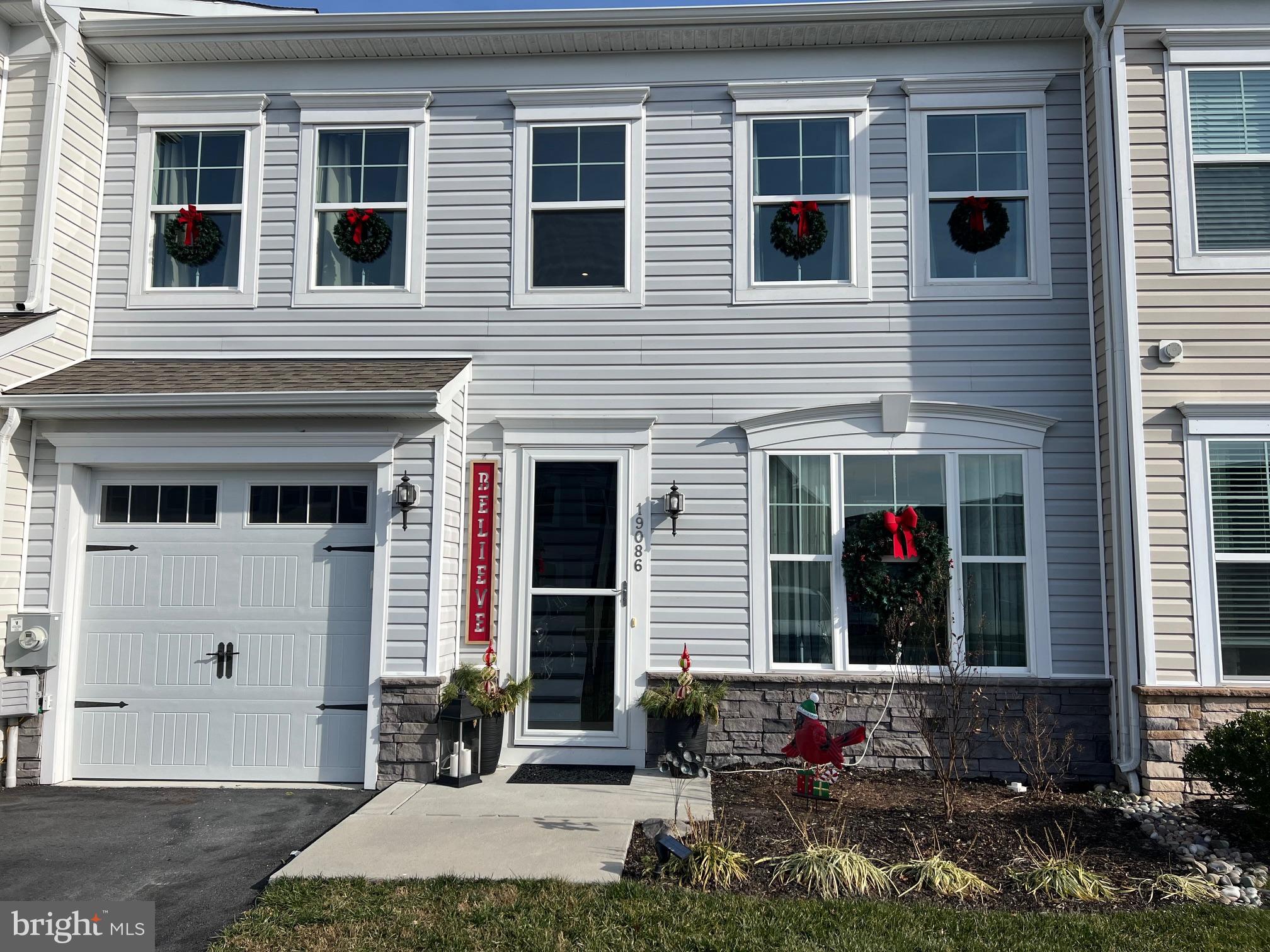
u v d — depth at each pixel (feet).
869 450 26.07
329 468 24.85
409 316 27.37
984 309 26.43
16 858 18.03
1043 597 25.21
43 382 24.68
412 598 23.98
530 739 25.44
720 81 27.48
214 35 27.30
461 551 25.95
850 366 26.53
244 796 22.61
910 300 26.61
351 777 23.94
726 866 16.78
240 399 23.26
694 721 24.43
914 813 20.95
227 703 24.38
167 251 27.94
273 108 28.22
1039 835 19.53
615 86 27.61
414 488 24.09
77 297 27.02
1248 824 19.27
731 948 13.91
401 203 27.89
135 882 16.79
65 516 24.54
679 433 26.63
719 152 27.37
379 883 16.39
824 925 14.75
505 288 27.35
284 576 24.67
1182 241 24.17
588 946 13.98
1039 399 26.02
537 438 26.61
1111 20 24.85
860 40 26.99
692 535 26.22
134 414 23.85
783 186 27.32
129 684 24.52
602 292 27.14
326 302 27.50
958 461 25.94
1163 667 22.94
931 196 26.91
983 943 14.17
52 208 25.96
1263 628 23.02
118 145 28.35
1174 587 23.18
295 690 24.32
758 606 25.79
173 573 24.84
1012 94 26.78
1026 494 25.63
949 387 26.30
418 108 27.89
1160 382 23.82
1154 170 24.44
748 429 26.37
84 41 27.35
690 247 27.22
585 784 23.34
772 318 26.84
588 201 27.55
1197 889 16.46
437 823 19.92
